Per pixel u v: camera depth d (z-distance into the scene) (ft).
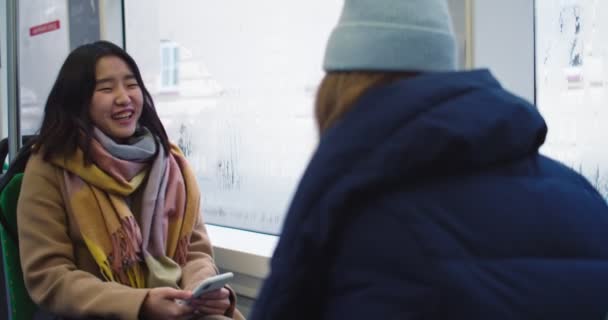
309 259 2.01
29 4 9.24
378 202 1.98
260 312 2.08
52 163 5.50
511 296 1.87
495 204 2.00
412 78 2.11
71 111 5.57
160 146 5.99
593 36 4.49
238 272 6.59
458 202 1.98
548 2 4.68
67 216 5.48
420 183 2.01
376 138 2.00
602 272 2.01
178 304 4.96
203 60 7.39
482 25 4.58
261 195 6.88
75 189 5.42
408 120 1.99
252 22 6.78
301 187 2.10
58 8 8.71
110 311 4.91
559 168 2.34
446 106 2.00
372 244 1.94
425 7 2.18
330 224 1.96
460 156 1.97
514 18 4.69
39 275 5.15
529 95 4.80
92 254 5.30
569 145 4.67
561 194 2.14
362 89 2.18
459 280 1.84
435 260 1.87
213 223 7.51
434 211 1.95
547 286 1.92
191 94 7.59
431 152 1.93
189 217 5.98
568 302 1.92
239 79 6.99
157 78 7.98
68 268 5.23
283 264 2.04
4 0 9.79
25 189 5.44
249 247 6.64
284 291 2.02
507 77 4.70
